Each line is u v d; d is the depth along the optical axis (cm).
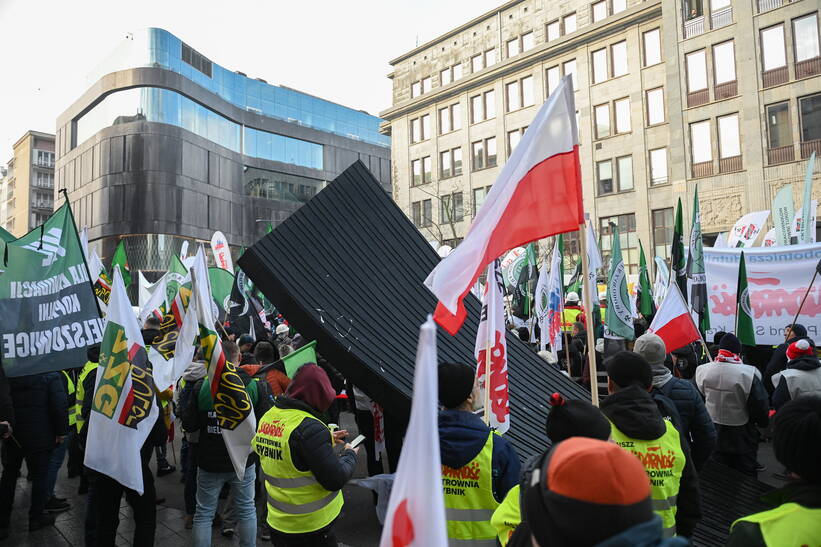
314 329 462
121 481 399
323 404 319
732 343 573
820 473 164
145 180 4672
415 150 4459
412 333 534
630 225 3222
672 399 385
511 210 340
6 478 546
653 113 3162
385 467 722
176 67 4912
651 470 269
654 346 391
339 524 545
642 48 3200
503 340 375
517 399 552
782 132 2647
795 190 2592
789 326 852
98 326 507
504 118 3888
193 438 439
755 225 1371
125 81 4747
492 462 266
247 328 955
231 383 409
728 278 904
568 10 3569
